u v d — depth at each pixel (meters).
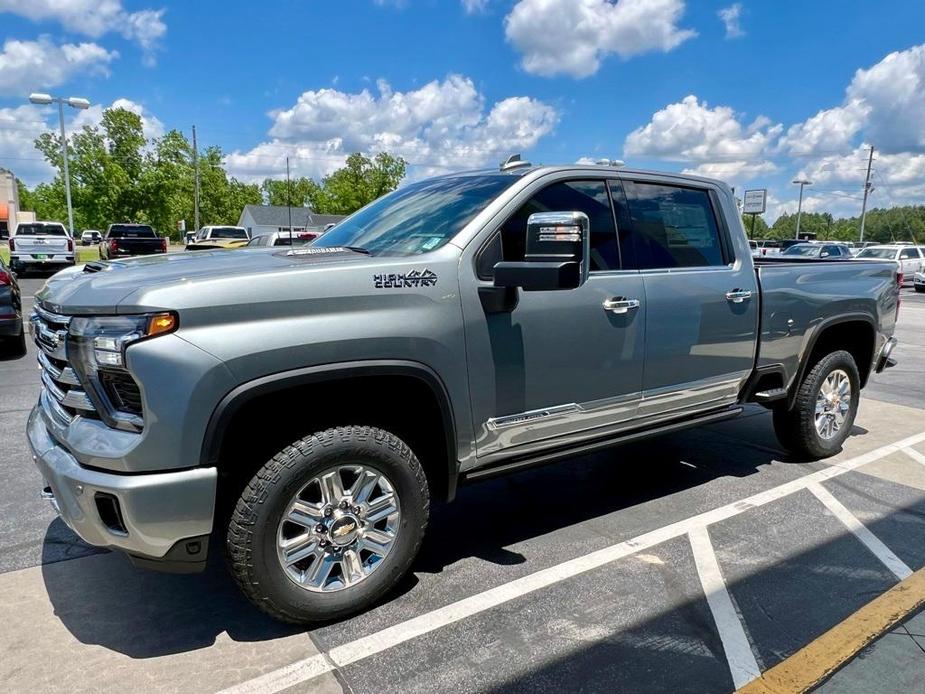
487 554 3.49
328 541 2.73
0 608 2.91
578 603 2.99
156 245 24.16
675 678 2.47
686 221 3.94
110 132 49.38
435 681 2.44
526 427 3.22
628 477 4.65
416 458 2.91
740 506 4.12
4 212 71.62
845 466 4.88
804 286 4.49
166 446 2.33
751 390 4.35
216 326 2.38
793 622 2.84
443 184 3.73
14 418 5.90
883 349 5.28
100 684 2.41
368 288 2.66
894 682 2.44
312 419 2.78
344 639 2.71
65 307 2.48
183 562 2.48
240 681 2.44
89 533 2.47
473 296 2.95
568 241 2.59
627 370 3.54
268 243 16.03
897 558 3.43
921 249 26.78
